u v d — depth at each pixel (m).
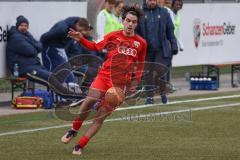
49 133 30.02
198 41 50.41
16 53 38.28
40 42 39.12
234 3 53.56
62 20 39.81
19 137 29.05
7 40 38.62
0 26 38.41
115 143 27.95
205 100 40.94
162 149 26.81
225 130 30.95
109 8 40.34
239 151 26.55
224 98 42.03
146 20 39.72
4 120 33.34
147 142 28.22
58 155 25.55
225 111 36.56
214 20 51.72
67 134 26.02
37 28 40.62
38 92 37.75
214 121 33.31
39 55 39.84
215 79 46.50
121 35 25.92
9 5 38.88
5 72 38.75
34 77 37.88
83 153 25.92
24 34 38.59
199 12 50.41
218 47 52.22
